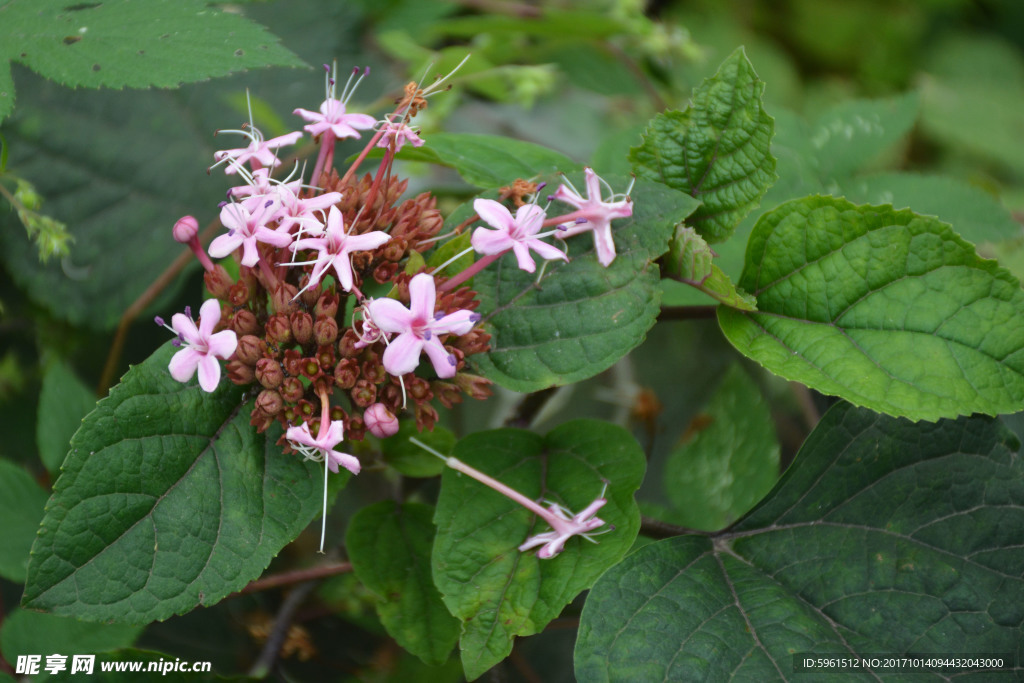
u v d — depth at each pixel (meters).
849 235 0.48
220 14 0.49
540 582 0.47
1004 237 0.55
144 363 0.46
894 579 0.48
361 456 0.51
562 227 0.47
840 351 0.48
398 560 0.51
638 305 0.47
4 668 0.50
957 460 0.49
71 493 0.45
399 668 0.55
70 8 0.49
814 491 0.49
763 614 0.48
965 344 0.47
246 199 0.46
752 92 0.49
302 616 0.57
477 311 0.48
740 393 0.58
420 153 0.51
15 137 0.59
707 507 0.57
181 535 0.46
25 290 0.58
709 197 0.49
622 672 0.47
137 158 0.60
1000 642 0.47
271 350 0.47
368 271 0.48
